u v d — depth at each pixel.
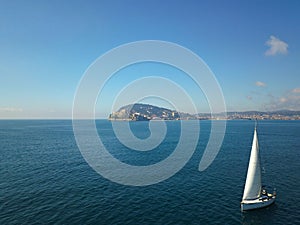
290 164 74.25
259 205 41.62
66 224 35.59
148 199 45.94
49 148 105.00
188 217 38.59
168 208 41.94
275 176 61.09
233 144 117.50
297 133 178.75
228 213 40.16
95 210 40.69
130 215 39.03
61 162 76.38
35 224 35.38
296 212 40.53
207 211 40.78
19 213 38.97
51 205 42.38
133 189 51.62
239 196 47.69
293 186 53.38
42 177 59.38
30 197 45.97
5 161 77.69
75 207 41.72
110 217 38.22
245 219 38.09
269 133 179.12
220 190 51.12
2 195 46.75
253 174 41.72
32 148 105.31
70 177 59.72
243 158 83.94
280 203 44.06
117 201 44.78
